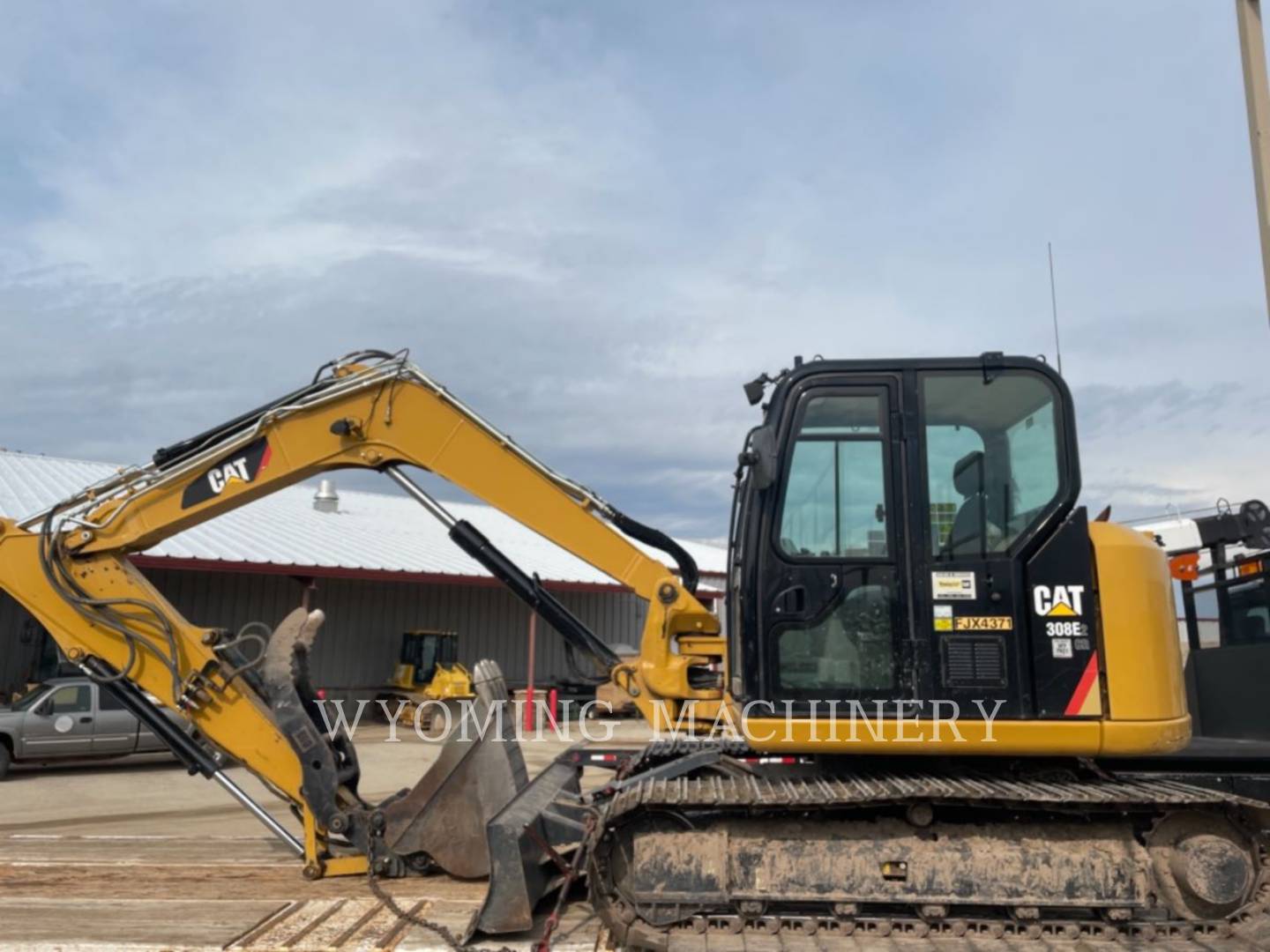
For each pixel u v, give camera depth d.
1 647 19.67
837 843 5.60
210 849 9.02
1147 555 5.63
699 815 5.70
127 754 14.97
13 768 15.11
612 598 30.02
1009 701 5.45
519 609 28.72
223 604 22.66
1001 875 5.52
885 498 5.68
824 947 5.34
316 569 20.69
